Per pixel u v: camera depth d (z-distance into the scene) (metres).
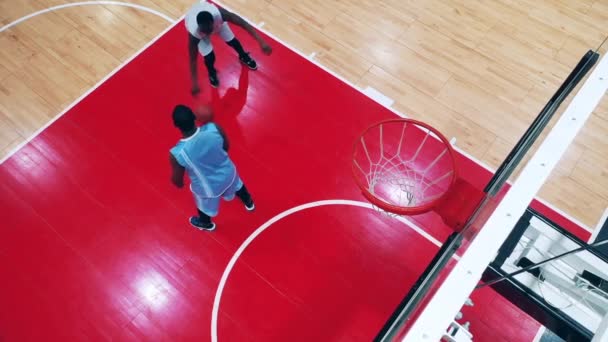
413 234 3.98
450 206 2.76
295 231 4.00
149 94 4.68
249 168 4.28
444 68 4.94
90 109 4.58
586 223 4.05
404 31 5.20
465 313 3.64
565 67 4.96
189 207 4.09
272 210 4.09
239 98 4.65
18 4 5.29
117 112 4.56
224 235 3.97
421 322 1.52
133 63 4.88
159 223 4.02
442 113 4.64
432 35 5.18
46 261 3.84
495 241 1.70
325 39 5.12
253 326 3.62
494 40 5.15
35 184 4.17
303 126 4.52
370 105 4.67
